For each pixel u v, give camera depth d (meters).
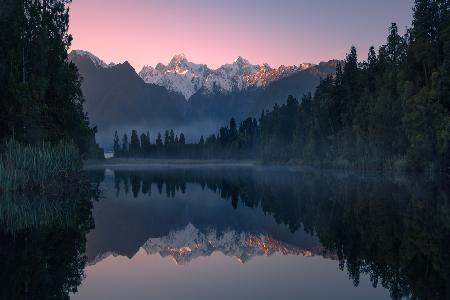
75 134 62.91
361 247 19.83
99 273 16.22
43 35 53.53
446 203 33.31
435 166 64.00
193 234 25.38
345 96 106.19
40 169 43.16
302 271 15.85
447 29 65.62
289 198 42.50
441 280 14.21
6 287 14.33
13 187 41.22
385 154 80.75
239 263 17.50
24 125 50.09
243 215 33.16
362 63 101.38
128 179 83.94
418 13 71.06
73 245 21.70
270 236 23.94
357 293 12.98
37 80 51.62
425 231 22.94
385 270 15.70
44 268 17.02
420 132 64.69
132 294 13.43
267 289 13.59
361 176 70.75
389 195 39.84
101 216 32.84
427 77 70.75
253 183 66.75
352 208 32.69
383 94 81.56
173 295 13.20
